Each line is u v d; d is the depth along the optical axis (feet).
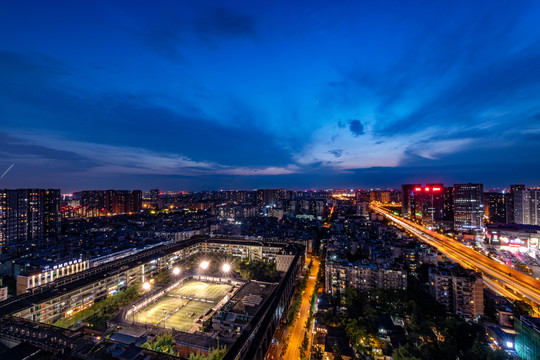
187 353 360.69
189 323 468.75
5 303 442.09
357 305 527.81
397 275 565.53
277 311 488.85
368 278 586.04
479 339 385.70
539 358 347.36
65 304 488.85
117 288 602.03
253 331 384.68
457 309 494.18
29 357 285.23
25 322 351.67
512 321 452.76
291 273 654.53
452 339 392.88
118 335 363.56
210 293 609.01
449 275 524.93
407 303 492.13
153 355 287.07
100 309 511.81
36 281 578.66
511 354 366.43
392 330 432.25
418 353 344.90
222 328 417.90
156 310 521.65
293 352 429.79
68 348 297.33
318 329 454.81
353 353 378.32
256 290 540.52
